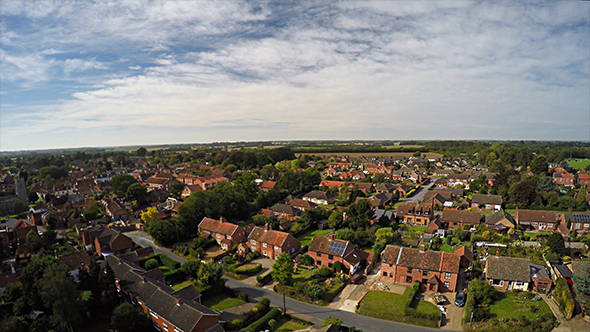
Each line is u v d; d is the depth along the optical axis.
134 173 190.25
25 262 71.94
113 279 54.69
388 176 183.62
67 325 46.03
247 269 69.69
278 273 56.31
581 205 111.81
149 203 129.50
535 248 77.50
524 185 120.00
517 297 58.53
